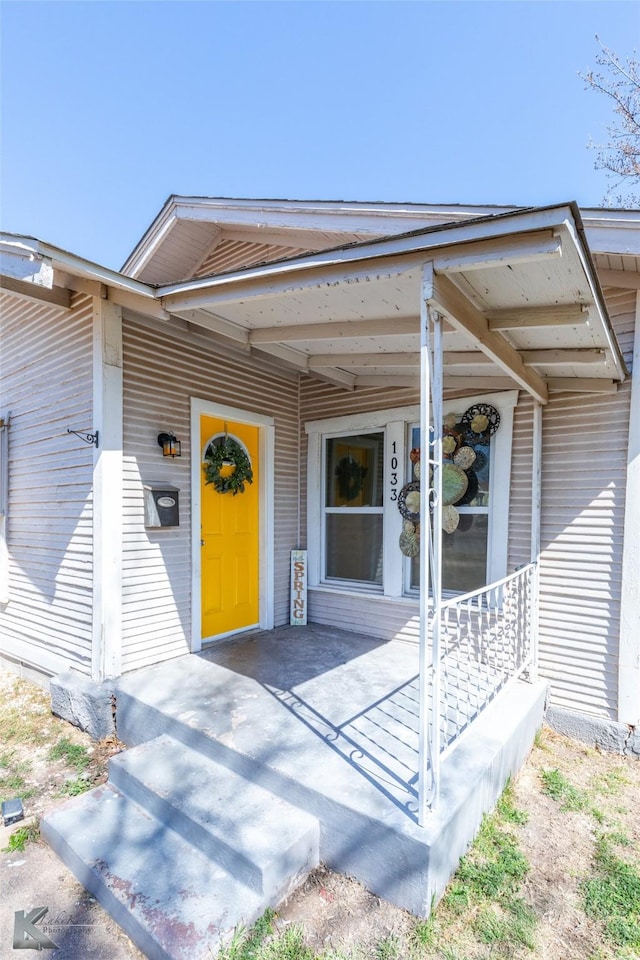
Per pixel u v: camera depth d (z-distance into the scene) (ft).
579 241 5.31
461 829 7.05
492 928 6.10
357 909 6.35
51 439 13.10
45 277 8.29
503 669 10.42
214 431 14.33
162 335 12.45
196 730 8.86
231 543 14.74
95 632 11.27
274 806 7.40
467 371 11.73
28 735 11.12
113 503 11.25
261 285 7.62
